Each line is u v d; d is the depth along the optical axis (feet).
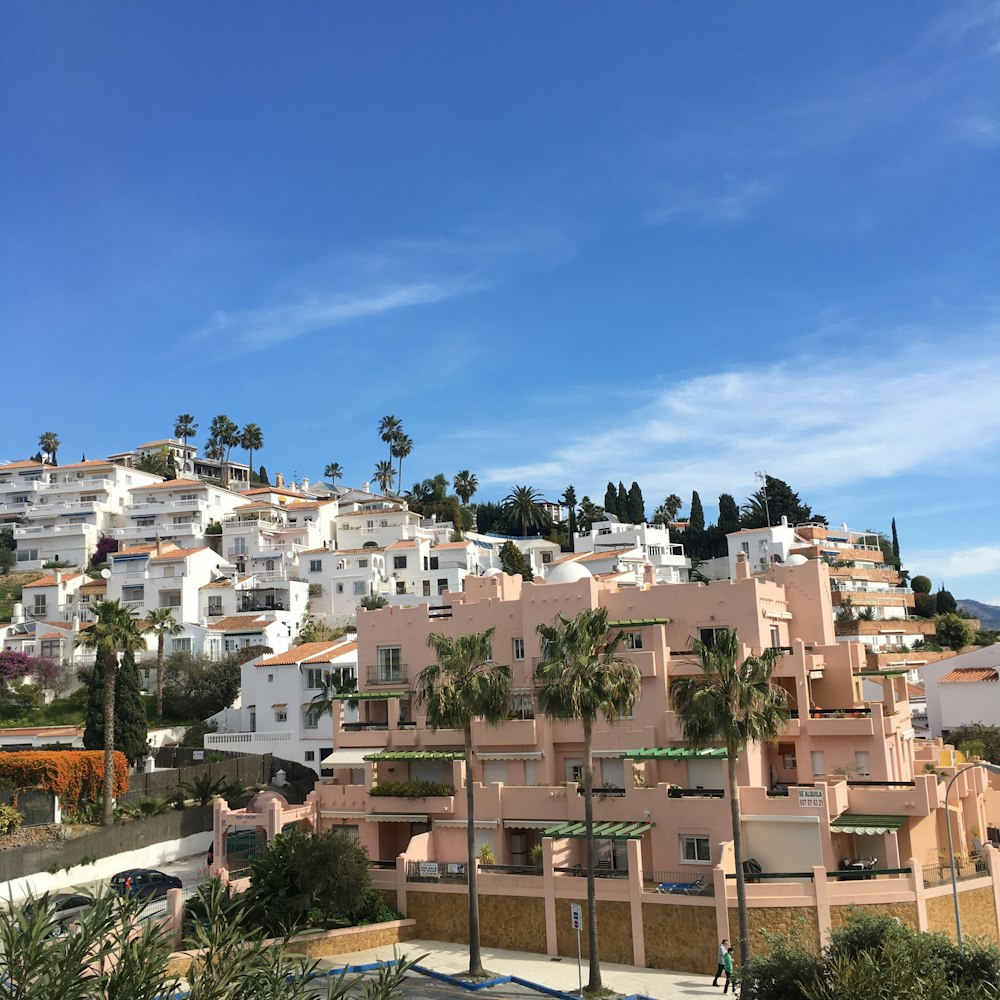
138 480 529.45
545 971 148.77
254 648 339.36
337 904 163.12
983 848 165.78
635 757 169.99
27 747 283.18
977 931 152.56
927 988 87.30
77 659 350.84
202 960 64.80
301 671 281.74
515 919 162.30
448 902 167.73
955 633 434.71
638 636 189.88
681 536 546.26
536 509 604.90
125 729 259.19
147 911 157.38
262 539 455.22
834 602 420.77
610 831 160.56
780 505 540.52
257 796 204.64
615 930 153.79
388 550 435.94
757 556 456.86
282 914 160.25
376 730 203.31
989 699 269.44
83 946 59.41
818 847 155.12
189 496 496.64
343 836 171.53
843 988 87.25
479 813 180.24
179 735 299.38
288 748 276.82
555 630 157.38
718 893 145.79
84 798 211.82
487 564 479.00
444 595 226.99
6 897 171.94
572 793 172.24
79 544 472.85
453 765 186.50
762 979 98.22
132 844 204.95
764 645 184.55
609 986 140.15
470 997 137.59
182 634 351.25
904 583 508.53
